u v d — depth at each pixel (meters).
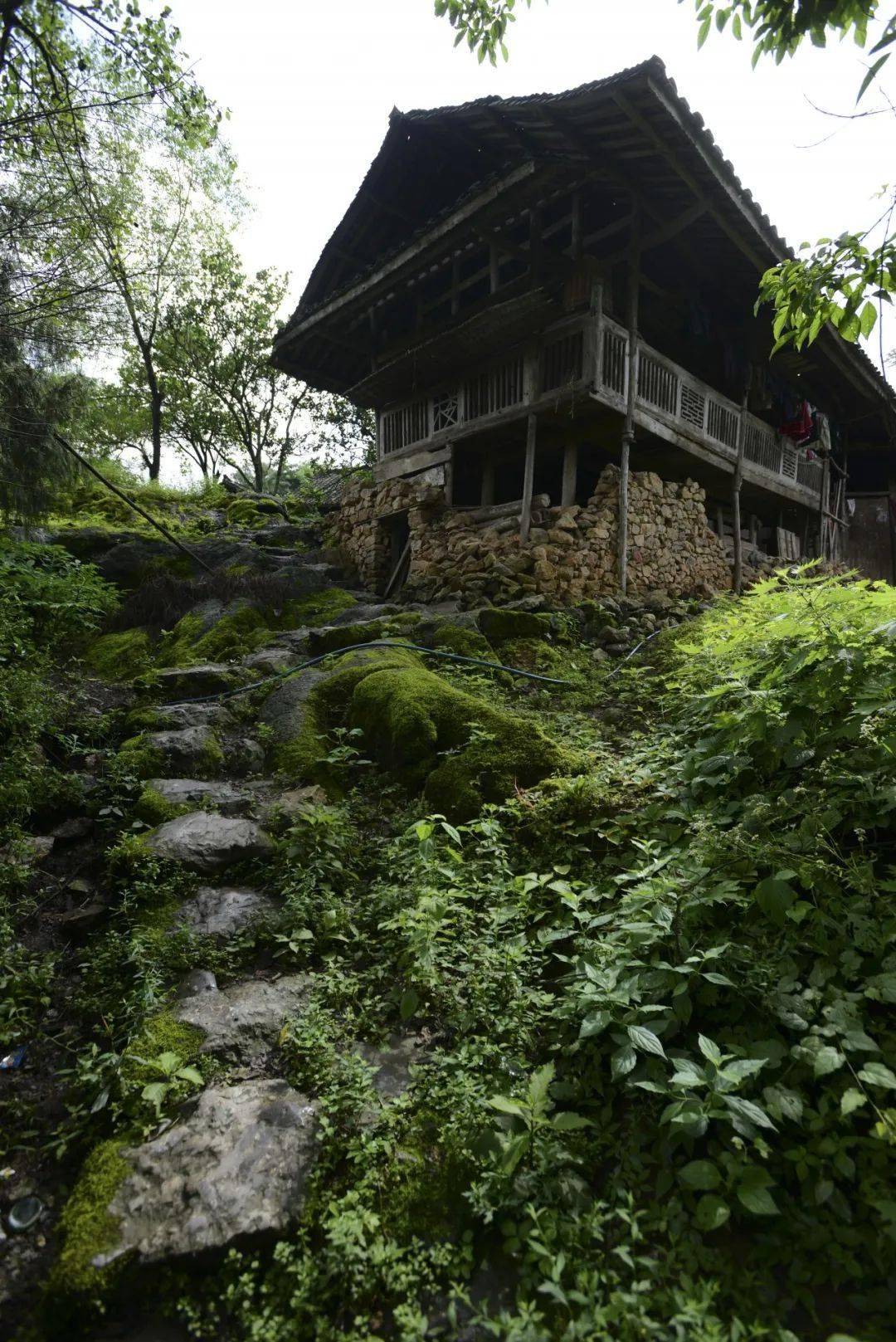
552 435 9.34
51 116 5.19
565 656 6.49
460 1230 1.96
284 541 11.84
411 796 4.35
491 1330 1.67
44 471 7.02
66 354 6.00
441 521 9.38
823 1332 1.66
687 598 9.23
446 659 6.21
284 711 5.34
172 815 4.03
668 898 2.70
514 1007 2.61
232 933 3.17
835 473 13.95
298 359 11.69
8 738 4.58
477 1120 2.20
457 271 9.54
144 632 7.75
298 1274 1.84
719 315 10.05
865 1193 1.85
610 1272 1.76
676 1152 2.09
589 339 7.79
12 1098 2.46
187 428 22.12
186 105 5.82
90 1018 2.79
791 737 3.17
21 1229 2.03
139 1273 1.84
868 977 2.28
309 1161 2.12
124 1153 2.16
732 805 3.20
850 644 3.26
